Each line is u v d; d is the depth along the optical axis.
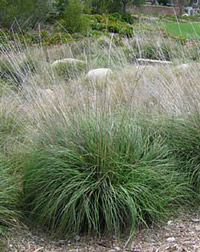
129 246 2.69
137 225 2.89
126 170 3.01
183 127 3.57
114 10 21.58
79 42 9.06
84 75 5.55
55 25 13.62
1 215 2.81
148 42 7.47
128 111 3.61
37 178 2.93
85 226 2.87
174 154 3.47
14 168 3.32
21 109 4.41
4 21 12.97
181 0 22.08
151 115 3.88
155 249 2.63
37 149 3.18
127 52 6.83
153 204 2.94
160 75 4.68
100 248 2.68
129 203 2.74
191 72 4.63
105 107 3.38
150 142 3.50
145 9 23.61
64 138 3.11
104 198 2.79
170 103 3.95
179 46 6.94
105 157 2.92
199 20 13.23
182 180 3.26
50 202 2.83
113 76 5.27
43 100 3.96
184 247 2.63
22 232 2.82
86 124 3.16
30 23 13.05
